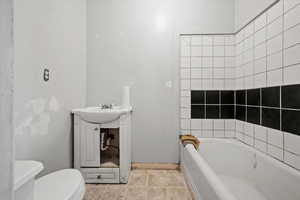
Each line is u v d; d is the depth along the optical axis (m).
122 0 2.23
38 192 0.96
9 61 0.42
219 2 2.21
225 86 2.21
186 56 2.23
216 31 2.21
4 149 0.41
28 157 1.26
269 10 1.56
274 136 1.50
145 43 2.23
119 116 1.81
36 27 1.34
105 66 2.24
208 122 2.23
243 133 2.00
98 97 2.25
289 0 1.33
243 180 1.77
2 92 0.41
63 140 1.75
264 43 1.64
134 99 2.24
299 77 1.24
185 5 2.22
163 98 2.23
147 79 2.24
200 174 1.32
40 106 1.39
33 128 1.31
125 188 1.75
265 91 1.62
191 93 2.23
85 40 2.23
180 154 2.19
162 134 2.24
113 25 2.24
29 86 1.26
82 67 2.17
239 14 2.09
